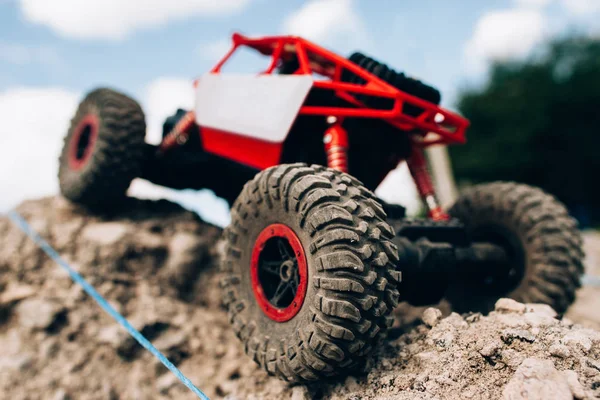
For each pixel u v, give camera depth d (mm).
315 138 342
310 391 267
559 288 312
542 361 224
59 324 389
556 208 325
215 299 421
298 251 251
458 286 347
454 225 317
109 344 375
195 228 467
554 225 318
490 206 346
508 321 265
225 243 296
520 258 327
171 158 453
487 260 321
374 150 343
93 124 445
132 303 400
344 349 235
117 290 404
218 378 344
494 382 233
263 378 317
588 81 2150
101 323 390
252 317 275
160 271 429
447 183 981
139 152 433
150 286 416
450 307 345
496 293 342
